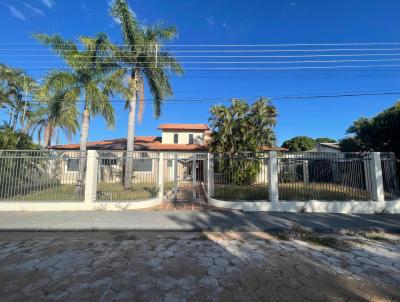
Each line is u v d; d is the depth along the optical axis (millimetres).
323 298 3275
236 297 3289
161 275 3949
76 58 12023
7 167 9656
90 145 21750
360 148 14727
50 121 13414
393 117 12102
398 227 6867
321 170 9492
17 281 3732
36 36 11938
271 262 4512
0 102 16922
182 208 9453
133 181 12352
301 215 8320
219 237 6156
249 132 15969
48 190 10273
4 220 7551
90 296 3299
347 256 4832
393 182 9195
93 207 9141
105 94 12227
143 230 6812
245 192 10305
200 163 16469
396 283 3701
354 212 8773
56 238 6059
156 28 14234
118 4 12945
